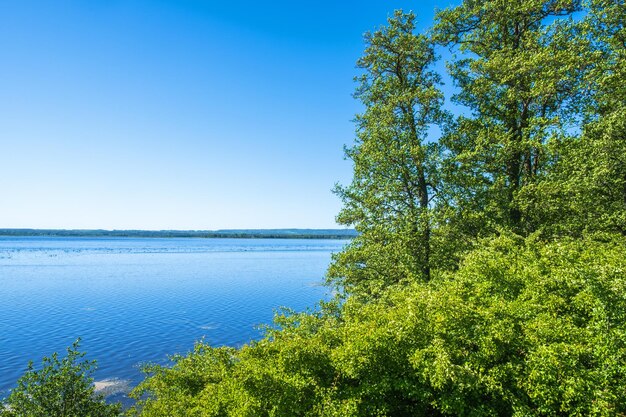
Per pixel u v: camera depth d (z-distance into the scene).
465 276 11.27
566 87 18.25
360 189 21.03
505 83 19.56
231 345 33.53
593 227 16.28
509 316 8.61
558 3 18.61
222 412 10.02
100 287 65.88
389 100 19.95
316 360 9.06
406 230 18.38
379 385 8.31
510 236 15.15
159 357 30.19
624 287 8.02
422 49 20.98
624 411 7.16
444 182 19.53
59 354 30.62
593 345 7.88
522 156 20.30
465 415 7.93
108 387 24.02
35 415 12.75
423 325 8.61
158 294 59.22
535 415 7.33
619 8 16.28
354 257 19.75
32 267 97.12
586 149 16.09
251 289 64.44
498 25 20.62
